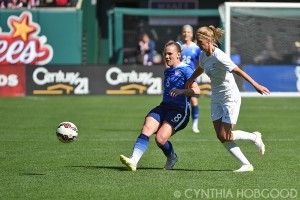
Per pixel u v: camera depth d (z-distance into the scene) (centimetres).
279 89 8506
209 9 10844
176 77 3312
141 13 10481
